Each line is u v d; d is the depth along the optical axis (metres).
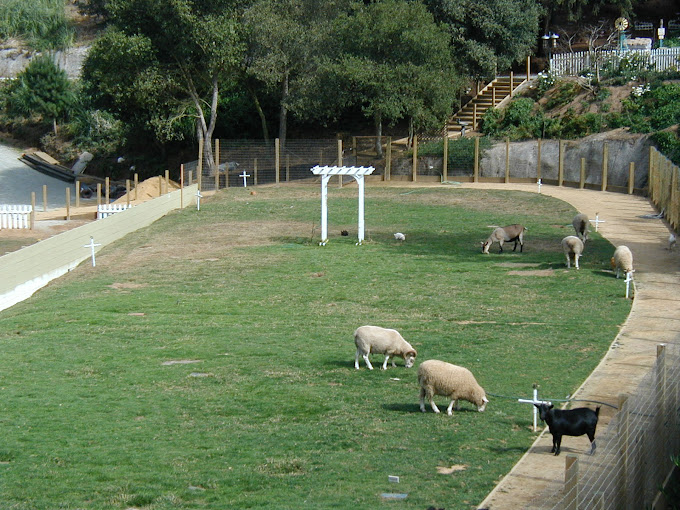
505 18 63.59
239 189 56.91
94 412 16.11
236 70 63.16
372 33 57.34
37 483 12.66
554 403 15.53
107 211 47.88
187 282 30.30
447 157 59.03
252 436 14.56
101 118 82.12
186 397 16.97
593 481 9.50
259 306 26.19
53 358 20.30
